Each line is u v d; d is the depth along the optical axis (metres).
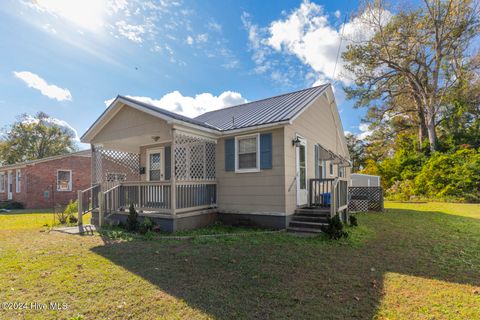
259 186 7.77
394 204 14.92
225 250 5.17
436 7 18.72
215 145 8.69
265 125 7.45
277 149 7.54
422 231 6.99
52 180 17.69
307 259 4.61
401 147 23.97
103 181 9.62
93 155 9.73
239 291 3.31
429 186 17.20
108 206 8.73
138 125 8.22
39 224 9.34
